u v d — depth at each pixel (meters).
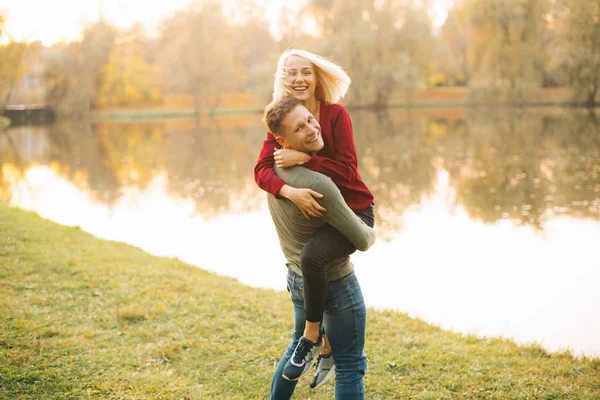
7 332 4.07
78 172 17.47
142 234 9.26
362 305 2.61
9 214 8.76
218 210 11.20
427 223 9.30
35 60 43.28
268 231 9.35
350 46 42.34
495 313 5.36
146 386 3.40
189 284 5.50
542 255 7.29
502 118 32.16
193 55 50.81
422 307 5.58
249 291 5.40
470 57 36.38
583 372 3.54
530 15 33.81
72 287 5.26
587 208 9.96
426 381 3.49
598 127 24.38
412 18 43.22
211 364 3.80
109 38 49.78
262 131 32.50
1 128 40.59
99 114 54.06
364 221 2.56
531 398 3.21
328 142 2.54
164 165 18.66
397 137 24.61
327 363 2.83
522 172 14.22
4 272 5.62
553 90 39.34
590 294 5.83
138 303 4.88
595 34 32.53
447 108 47.53
